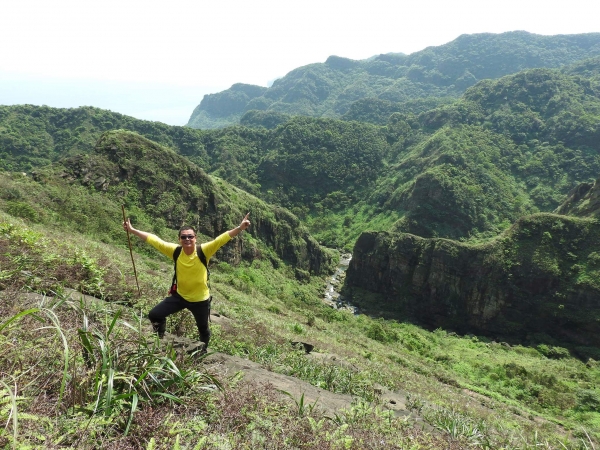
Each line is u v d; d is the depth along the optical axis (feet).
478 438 15.74
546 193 280.72
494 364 86.79
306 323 78.28
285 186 358.64
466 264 157.17
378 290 185.68
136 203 130.82
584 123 305.73
